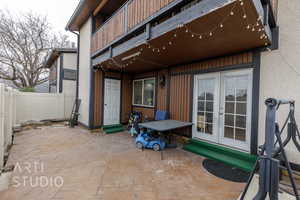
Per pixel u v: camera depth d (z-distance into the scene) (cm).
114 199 227
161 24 327
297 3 294
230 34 300
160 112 582
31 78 1299
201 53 414
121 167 328
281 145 153
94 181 273
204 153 396
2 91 308
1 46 1134
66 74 960
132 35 435
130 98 771
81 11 659
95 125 645
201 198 232
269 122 129
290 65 301
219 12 236
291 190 242
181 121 502
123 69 678
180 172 311
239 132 379
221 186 264
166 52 425
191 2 320
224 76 416
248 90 365
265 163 127
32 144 466
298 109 292
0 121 305
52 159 362
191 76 497
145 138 449
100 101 663
